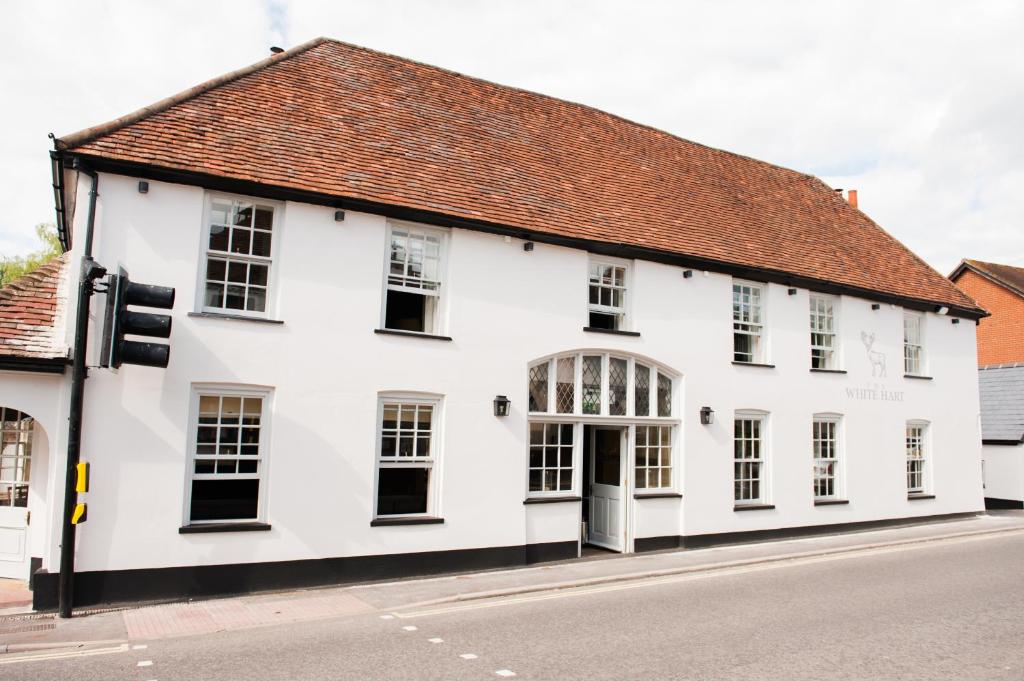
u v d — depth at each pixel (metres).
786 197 20.41
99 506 9.47
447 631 8.48
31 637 8.08
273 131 11.75
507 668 7.11
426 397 11.97
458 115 14.99
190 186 10.42
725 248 15.87
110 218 9.91
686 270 15.09
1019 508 22.38
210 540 10.04
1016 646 7.97
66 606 8.91
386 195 11.66
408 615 9.27
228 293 10.74
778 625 8.81
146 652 7.60
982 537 16.84
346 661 7.30
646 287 14.55
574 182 15.15
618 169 16.67
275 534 10.48
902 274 19.84
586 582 11.23
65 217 12.35
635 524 14.04
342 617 9.14
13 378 9.45
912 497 18.78
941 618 9.18
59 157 9.73
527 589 10.67
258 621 8.88
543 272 13.27
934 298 19.67
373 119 13.38
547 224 13.25
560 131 16.75
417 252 12.22
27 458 10.48
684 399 14.82
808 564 13.18
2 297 9.88
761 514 15.79
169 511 9.83
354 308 11.38
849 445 17.59
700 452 14.97
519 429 12.73
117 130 10.25
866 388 18.09
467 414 12.22
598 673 6.98
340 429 11.09
